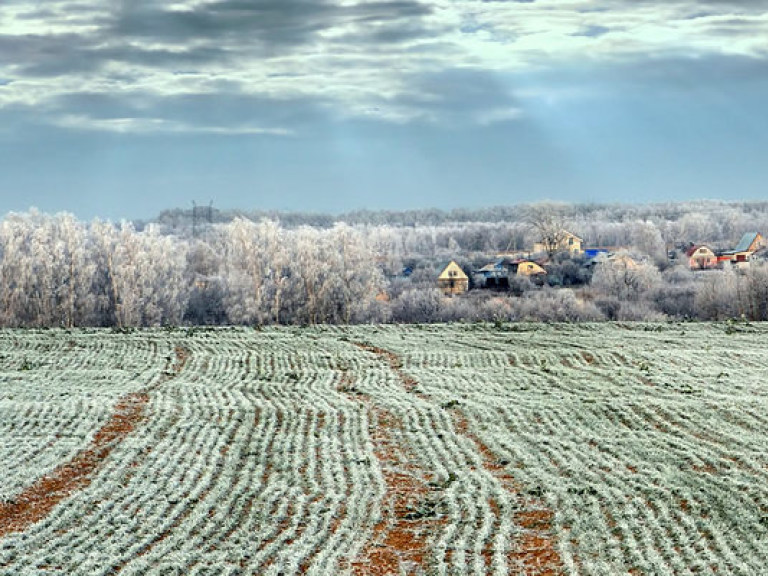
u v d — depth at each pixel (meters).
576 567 20.42
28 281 96.12
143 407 37.94
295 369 48.84
